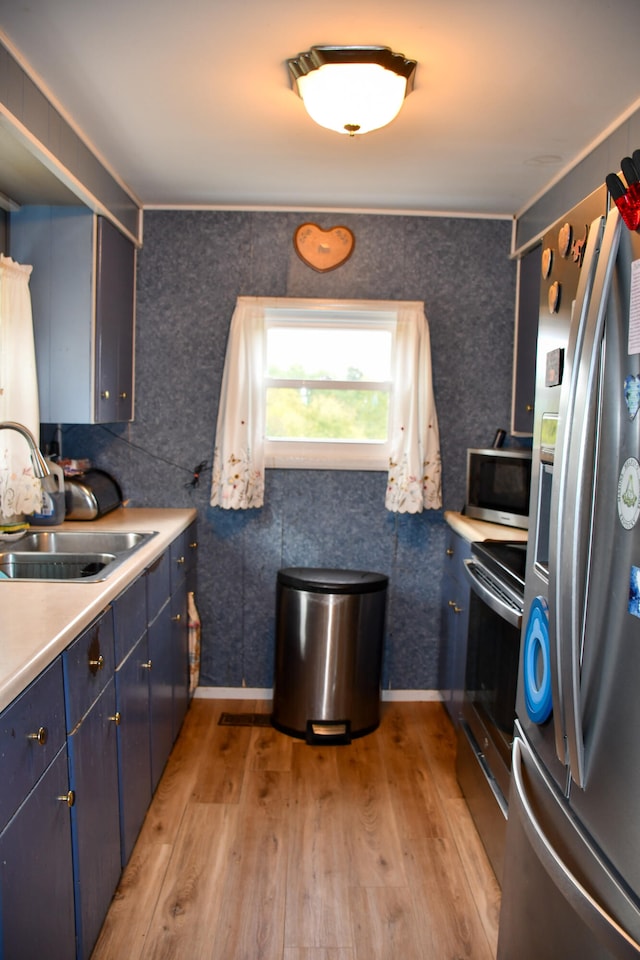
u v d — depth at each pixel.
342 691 2.84
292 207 3.05
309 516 3.20
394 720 3.07
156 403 3.14
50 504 2.59
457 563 2.89
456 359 3.15
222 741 2.82
